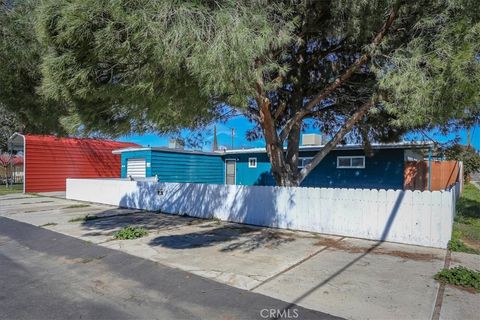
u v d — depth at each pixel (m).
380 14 6.65
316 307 4.07
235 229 8.88
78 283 5.08
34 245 7.52
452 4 5.46
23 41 6.26
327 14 7.29
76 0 3.96
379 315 3.85
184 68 4.44
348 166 15.41
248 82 4.98
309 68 8.92
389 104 6.47
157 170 18.28
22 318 3.95
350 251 6.58
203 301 4.32
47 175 21.17
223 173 21.38
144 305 4.27
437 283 4.81
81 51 4.32
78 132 5.94
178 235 8.14
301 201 8.66
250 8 4.90
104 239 7.76
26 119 7.96
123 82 4.76
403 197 7.22
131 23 3.90
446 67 5.36
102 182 15.04
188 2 4.11
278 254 6.38
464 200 15.24
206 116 7.41
